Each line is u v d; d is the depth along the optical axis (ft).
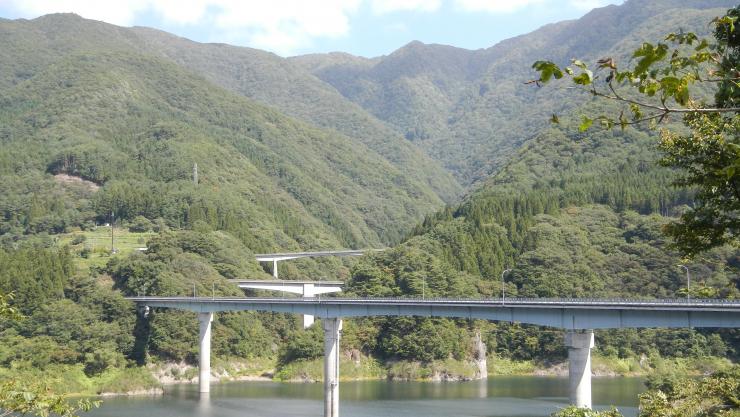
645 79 66.18
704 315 361.51
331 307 531.50
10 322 633.61
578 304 401.90
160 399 549.95
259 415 471.21
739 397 146.82
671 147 114.83
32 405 125.80
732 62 76.38
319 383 642.63
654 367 652.07
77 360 615.98
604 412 205.77
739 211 112.98
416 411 473.67
